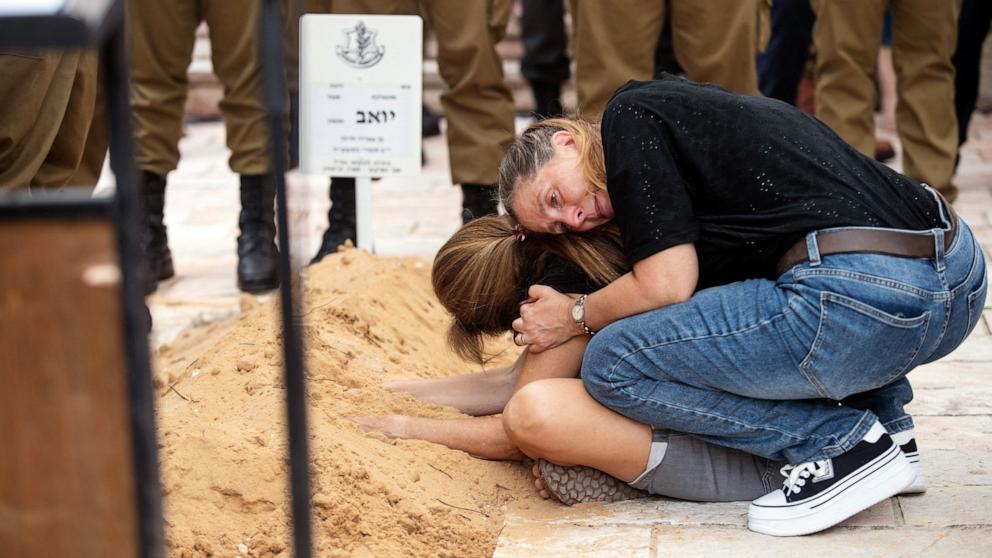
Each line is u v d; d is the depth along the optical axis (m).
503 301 2.61
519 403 2.39
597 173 2.33
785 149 2.23
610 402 2.36
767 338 2.20
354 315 3.21
